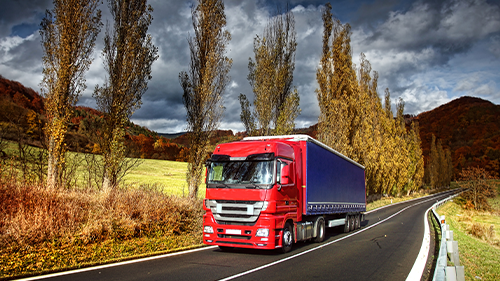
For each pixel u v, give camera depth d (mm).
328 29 30656
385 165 51156
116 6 17266
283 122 22031
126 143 17047
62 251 8375
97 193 13484
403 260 9328
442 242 9141
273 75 22500
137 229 11367
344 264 8625
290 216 10578
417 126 74125
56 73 14773
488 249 16344
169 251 9906
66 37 14898
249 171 9945
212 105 18828
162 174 48188
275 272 7496
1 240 8039
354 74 34594
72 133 16062
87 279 6398
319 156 13422
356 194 19797
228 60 19422
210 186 10219
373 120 47812
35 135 15258
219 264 8305
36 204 9750
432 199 65312
